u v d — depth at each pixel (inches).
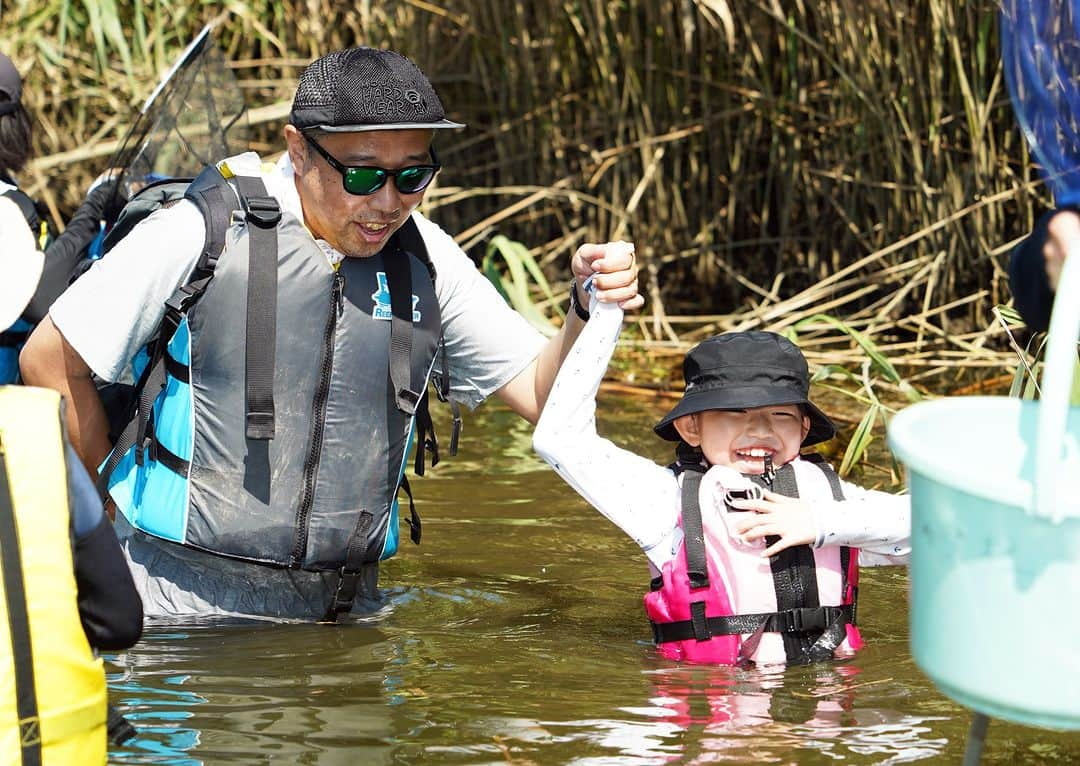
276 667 297.3
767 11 637.3
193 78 418.0
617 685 287.1
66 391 327.6
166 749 249.8
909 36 629.9
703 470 322.0
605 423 537.6
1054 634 185.2
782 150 701.9
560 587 365.4
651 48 703.1
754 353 318.7
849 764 243.6
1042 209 630.5
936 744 253.3
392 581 369.7
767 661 302.0
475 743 253.9
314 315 324.5
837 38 644.7
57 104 814.5
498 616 339.9
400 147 316.2
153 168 409.4
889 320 644.1
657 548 313.6
